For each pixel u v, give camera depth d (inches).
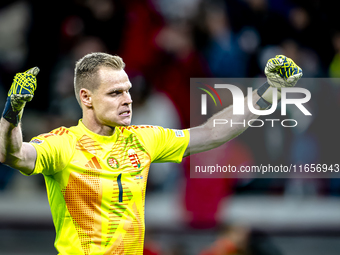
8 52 1130.7
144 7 1103.6
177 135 436.8
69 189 381.4
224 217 840.9
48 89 1059.9
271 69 432.5
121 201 388.5
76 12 1115.9
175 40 1062.4
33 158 357.1
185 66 1037.8
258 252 740.7
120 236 385.1
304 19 1103.6
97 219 381.4
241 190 938.1
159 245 792.9
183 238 829.8
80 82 400.5
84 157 386.9
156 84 1047.0
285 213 864.9
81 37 1101.1
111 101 391.2
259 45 1091.3
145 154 410.3
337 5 1114.7
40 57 1098.1
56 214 391.9
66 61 1074.7
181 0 1111.0
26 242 854.5
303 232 834.2
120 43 1101.1
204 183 842.2
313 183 941.8
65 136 389.1
